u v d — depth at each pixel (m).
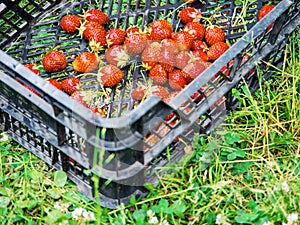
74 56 0.55
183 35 0.53
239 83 0.51
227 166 0.49
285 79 0.54
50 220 0.45
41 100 0.43
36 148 0.48
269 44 0.50
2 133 0.50
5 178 0.48
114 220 0.45
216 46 0.54
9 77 0.45
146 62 0.52
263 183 0.47
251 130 0.51
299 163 0.48
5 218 0.46
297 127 0.50
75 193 0.47
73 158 0.44
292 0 0.49
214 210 0.46
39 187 0.48
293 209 0.45
